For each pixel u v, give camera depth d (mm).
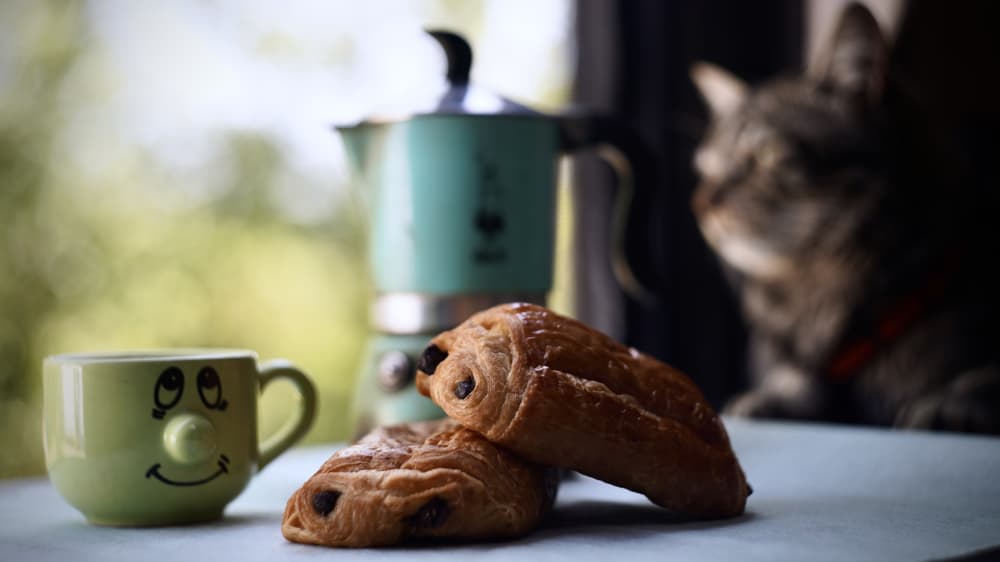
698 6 1401
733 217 1379
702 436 668
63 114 1996
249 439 711
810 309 1331
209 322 2084
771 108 1349
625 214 961
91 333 1988
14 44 1970
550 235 908
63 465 669
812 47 1324
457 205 860
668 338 1430
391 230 879
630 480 638
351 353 2156
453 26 1966
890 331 1279
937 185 1243
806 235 1326
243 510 746
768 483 826
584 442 616
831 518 675
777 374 1356
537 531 640
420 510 585
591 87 1437
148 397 664
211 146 2078
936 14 1229
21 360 1937
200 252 2076
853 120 1293
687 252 1422
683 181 1418
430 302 866
